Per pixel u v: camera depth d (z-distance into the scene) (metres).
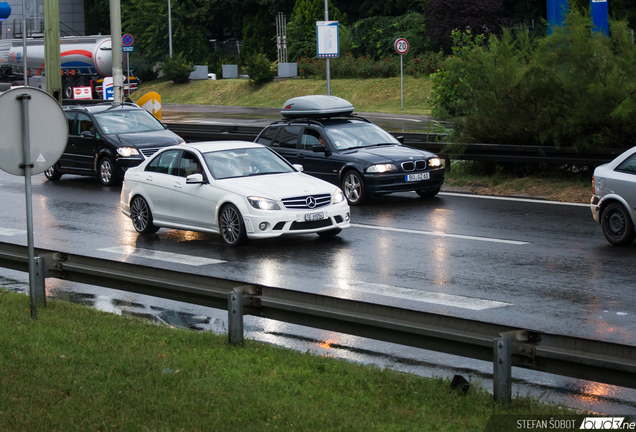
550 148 19.69
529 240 14.43
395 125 37.72
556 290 10.91
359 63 59.66
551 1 27.97
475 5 55.69
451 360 8.30
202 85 66.69
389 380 7.12
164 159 16.23
